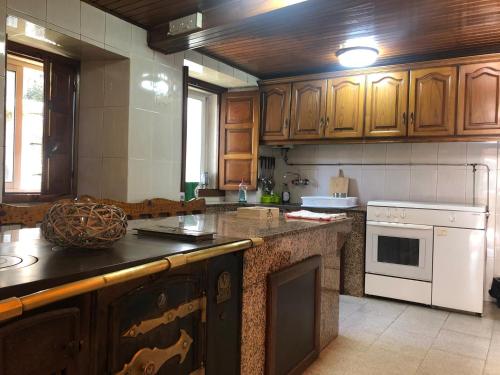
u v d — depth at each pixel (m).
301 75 4.08
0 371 0.78
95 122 3.01
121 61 2.92
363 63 3.49
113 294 1.04
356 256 3.67
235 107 4.27
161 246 1.30
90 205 1.20
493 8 2.56
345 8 2.59
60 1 2.44
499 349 2.55
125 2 2.58
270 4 2.39
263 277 1.76
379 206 3.54
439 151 3.78
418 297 3.38
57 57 2.87
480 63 3.24
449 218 3.26
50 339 0.88
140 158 3.02
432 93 3.43
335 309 2.67
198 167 4.32
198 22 2.70
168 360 1.24
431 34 3.03
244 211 2.48
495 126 3.18
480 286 3.16
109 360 1.03
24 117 2.86
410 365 2.31
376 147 4.08
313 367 2.25
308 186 4.46
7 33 2.46
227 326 1.54
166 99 3.25
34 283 0.83
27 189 2.87
